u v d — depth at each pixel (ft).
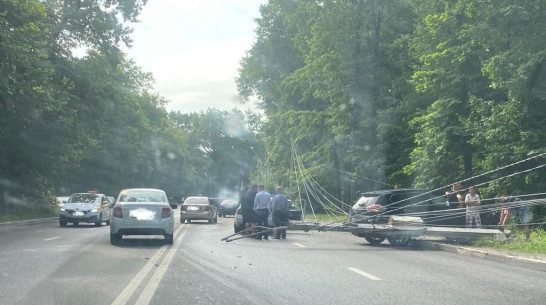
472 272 42.39
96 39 133.28
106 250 56.03
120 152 228.02
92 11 131.34
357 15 132.67
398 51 130.82
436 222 70.74
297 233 92.79
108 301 29.78
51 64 122.83
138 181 282.56
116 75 144.77
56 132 133.39
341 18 131.75
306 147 170.81
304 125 149.38
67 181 195.72
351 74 133.28
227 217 187.01
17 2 97.60
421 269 43.93
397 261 49.73
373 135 132.16
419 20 113.80
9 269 41.60
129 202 63.16
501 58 74.23
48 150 136.05
